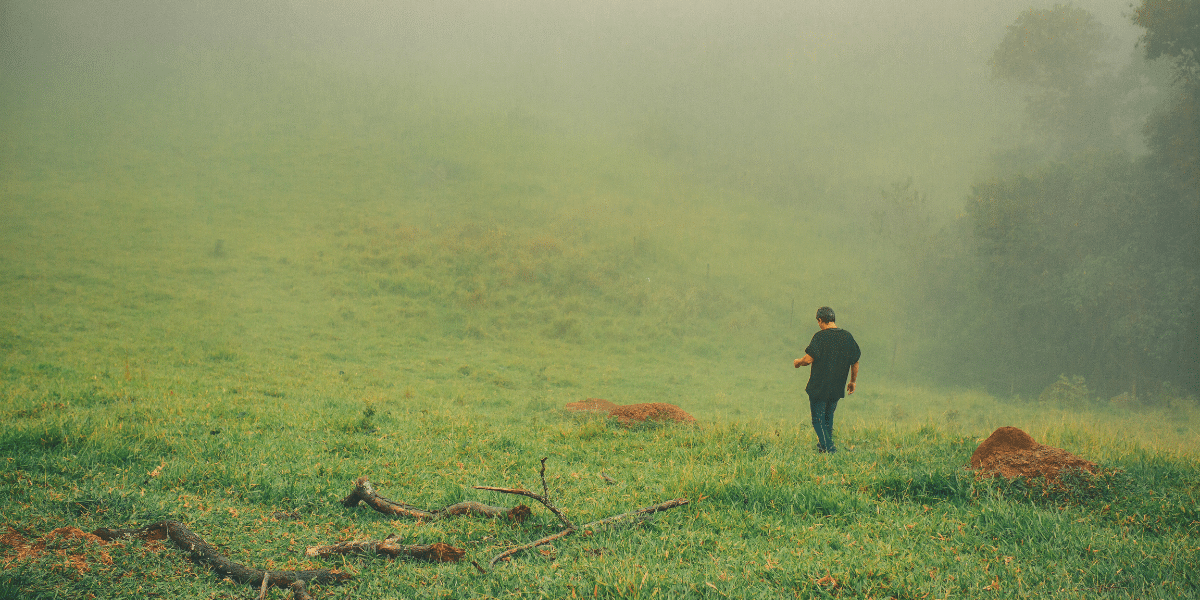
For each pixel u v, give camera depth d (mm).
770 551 4273
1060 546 4238
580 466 7066
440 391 17641
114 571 3545
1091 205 28625
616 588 3471
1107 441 8398
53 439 6465
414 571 3842
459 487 5652
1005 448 6215
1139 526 4727
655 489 5902
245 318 26375
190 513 4609
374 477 6125
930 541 4477
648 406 10852
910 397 25594
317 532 4531
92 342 19578
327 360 21625
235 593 3467
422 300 32625
